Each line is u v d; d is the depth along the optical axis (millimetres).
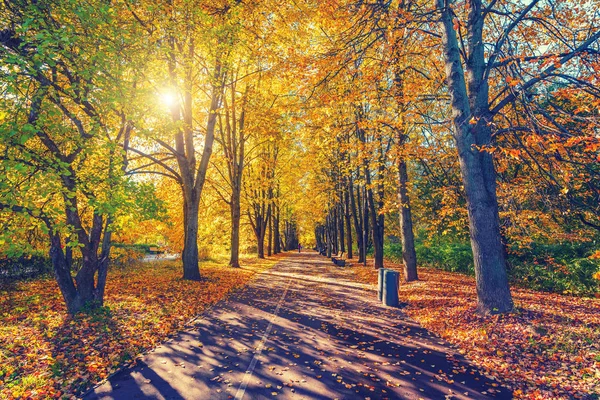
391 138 13844
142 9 10320
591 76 6863
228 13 12562
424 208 18750
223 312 9617
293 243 85062
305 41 13523
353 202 27500
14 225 6293
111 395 4676
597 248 12664
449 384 5070
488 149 6941
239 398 4605
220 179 29281
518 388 4906
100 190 7070
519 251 15406
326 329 8000
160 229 20672
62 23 6773
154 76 10273
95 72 6711
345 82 11195
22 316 8430
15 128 5449
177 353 6316
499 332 6945
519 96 7074
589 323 7027
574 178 8102
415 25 9906
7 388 4770
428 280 14695
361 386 4996
